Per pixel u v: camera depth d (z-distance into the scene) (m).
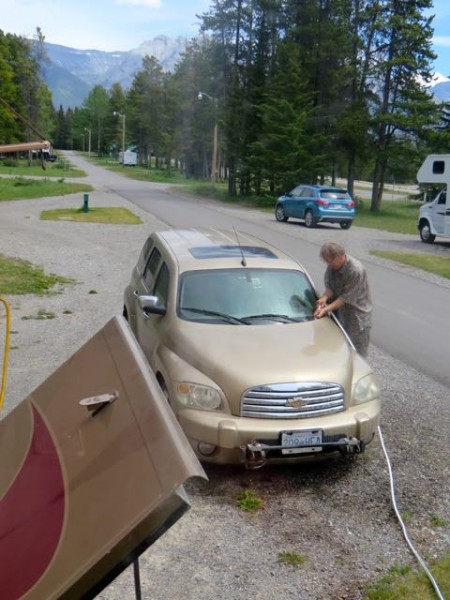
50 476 1.75
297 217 27.62
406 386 7.20
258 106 41.19
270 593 3.46
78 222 24.45
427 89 38.97
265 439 4.65
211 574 3.62
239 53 46.94
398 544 4.00
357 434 4.87
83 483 1.62
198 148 82.62
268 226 26.55
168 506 1.36
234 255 6.34
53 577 1.47
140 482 1.46
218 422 4.64
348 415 4.88
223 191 48.22
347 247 20.75
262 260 6.31
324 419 4.80
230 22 46.22
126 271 14.60
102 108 153.62
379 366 8.00
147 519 1.37
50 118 106.00
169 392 4.94
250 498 4.48
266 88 42.44
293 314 5.80
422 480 4.86
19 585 1.54
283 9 43.34
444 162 21.78
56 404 2.04
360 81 40.56
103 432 1.72
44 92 84.94
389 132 39.53
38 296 11.55
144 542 1.39
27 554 1.59
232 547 3.90
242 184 45.16
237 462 4.67
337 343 5.40
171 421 1.54
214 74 49.50
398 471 5.00
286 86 39.81
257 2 43.97
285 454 4.70
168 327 5.53
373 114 39.47
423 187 42.44
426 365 8.12
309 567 3.72
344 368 5.02
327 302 6.03
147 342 5.91
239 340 5.23
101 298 11.58
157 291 6.27
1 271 13.19
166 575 3.59
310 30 41.19
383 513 4.38
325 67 41.25
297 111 39.53
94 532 1.47
